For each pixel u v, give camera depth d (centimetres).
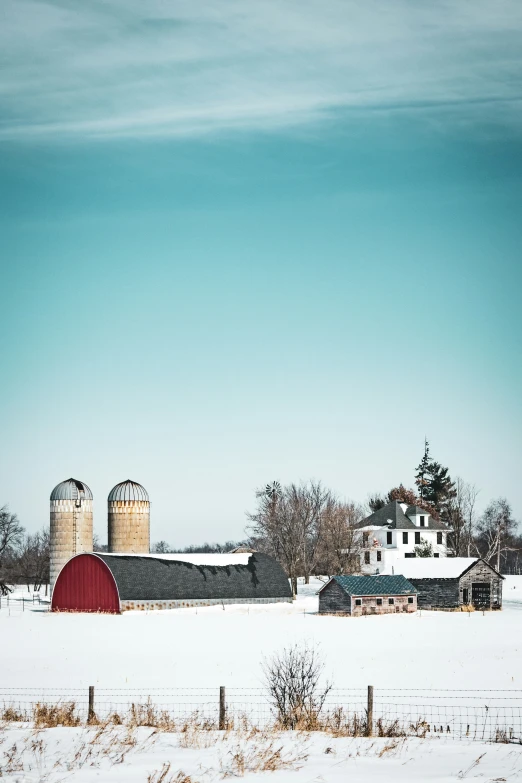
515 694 4575
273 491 15588
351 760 2770
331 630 8488
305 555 14925
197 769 2633
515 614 10669
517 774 2597
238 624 9325
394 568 11919
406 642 7262
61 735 3142
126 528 12912
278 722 3441
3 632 8556
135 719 3403
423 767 2683
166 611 10938
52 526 12656
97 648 7050
